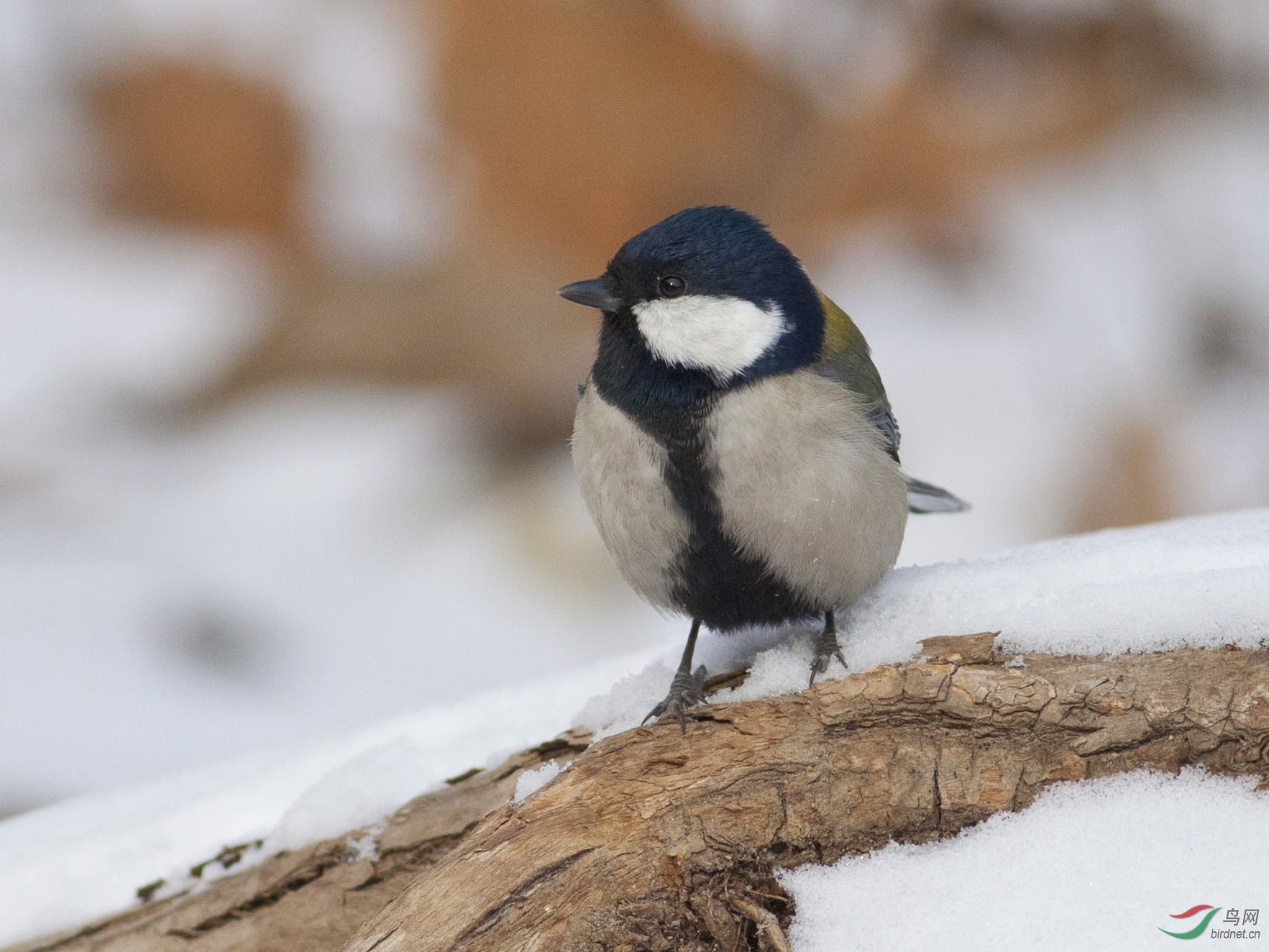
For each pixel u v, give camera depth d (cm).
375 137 1314
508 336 1248
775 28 1202
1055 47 1268
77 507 1189
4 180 1433
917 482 809
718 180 1207
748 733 462
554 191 1191
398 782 545
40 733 943
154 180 1348
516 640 1041
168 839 564
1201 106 1324
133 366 1309
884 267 1313
